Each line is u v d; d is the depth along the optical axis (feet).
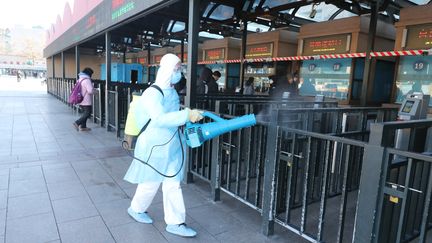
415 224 7.41
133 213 9.25
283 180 8.82
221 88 31.96
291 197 8.42
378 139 5.76
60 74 61.62
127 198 10.86
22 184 11.76
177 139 8.30
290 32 25.82
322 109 9.89
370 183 5.93
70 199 10.59
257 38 27.48
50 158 15.34
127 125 8.94
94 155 16.20
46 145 18.07
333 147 10.89
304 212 7.80
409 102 10.43
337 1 17.52
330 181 11.28
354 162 12.12
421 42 16.10
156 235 8.54
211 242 8.34
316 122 13.10
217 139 10.58
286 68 26.76
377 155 5.79
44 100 46.50
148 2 14.66
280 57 24.90
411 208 7.23
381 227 6.10
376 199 5.86
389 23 21.30
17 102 41.98
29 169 13.56
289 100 16.08
